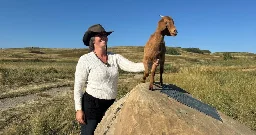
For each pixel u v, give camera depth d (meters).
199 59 93.69
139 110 4.35
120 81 23.62
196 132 4.17
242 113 9.20
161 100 4.52
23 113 12.12
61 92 18.94
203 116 4.67
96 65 3.74
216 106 10.03
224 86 14.04
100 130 4.95
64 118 9.35
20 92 18.17
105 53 3.88
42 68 33.00
